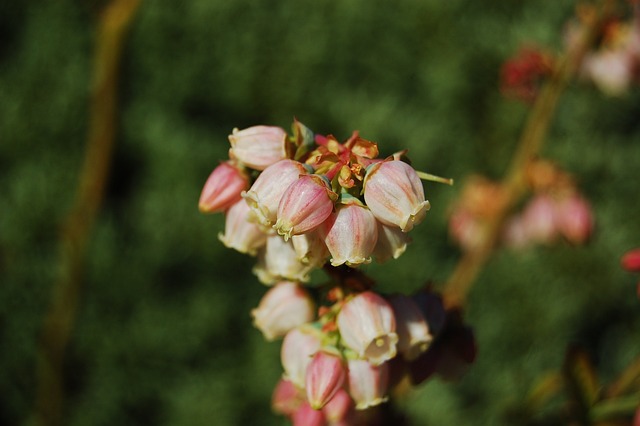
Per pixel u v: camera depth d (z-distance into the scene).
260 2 1.07
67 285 0.57
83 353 0.83
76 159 0.94
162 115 0.99
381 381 0.29
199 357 0.84
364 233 0.27
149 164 0.95
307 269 0.28
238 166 0.29
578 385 0.34
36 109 0.96
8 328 0.84
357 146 0.28
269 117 1.04
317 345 0.29
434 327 0.29
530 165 0.47
